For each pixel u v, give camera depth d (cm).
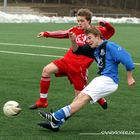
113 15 12031
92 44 1208
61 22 9025
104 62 1198
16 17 8850
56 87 1942
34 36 5053
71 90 1883
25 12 10794
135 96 1792
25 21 8862
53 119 1205
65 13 11512
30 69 2473
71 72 1435
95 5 12344
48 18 9312
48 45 3966
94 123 1345
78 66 1430
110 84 1183
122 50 1180
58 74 1448
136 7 12612
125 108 1565
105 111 1508
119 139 1174
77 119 1388
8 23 8094
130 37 5447
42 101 1452
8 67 2533
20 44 4003
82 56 1430
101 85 1173
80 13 1416
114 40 4881
